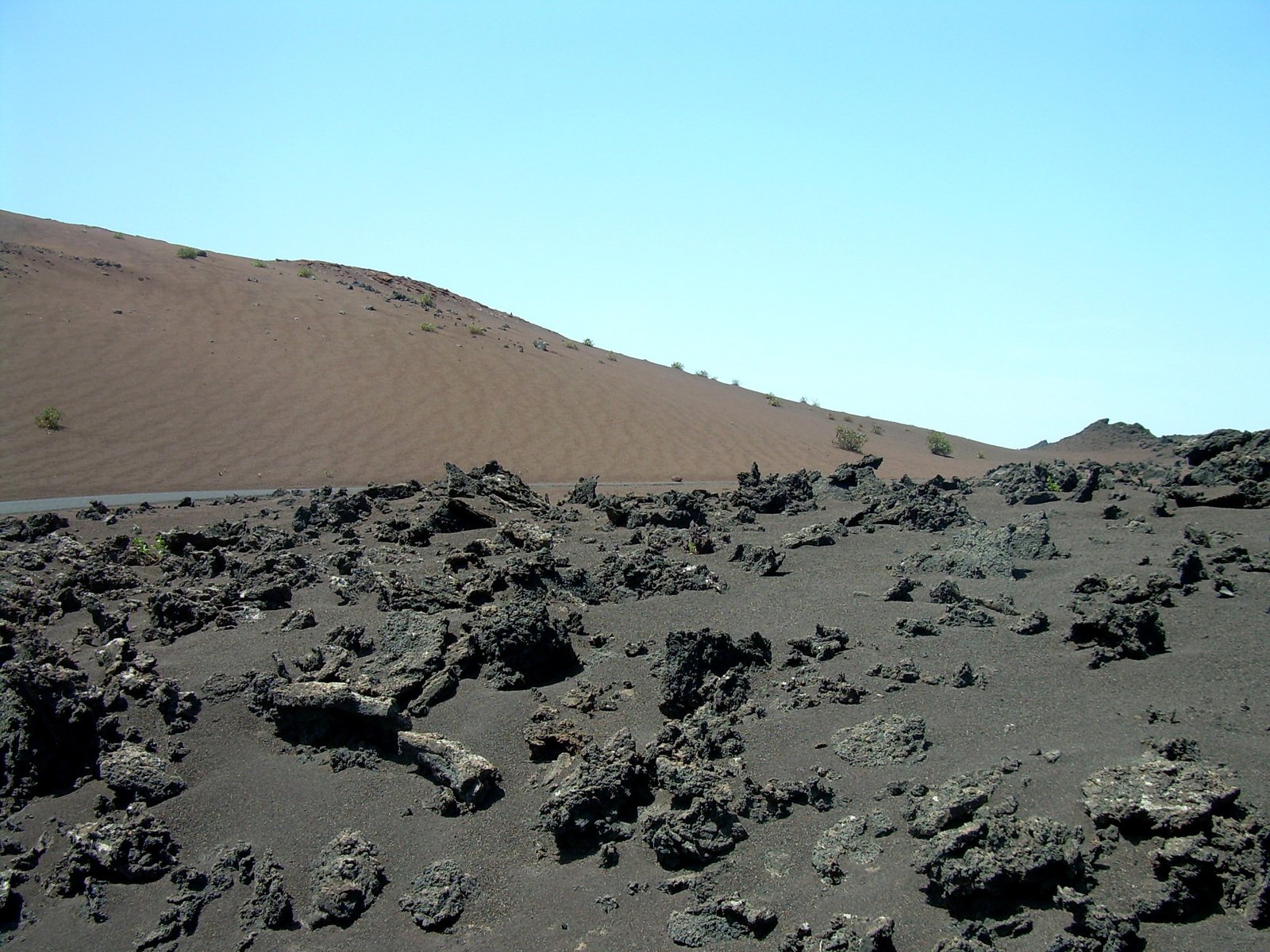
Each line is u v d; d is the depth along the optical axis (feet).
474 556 68.39
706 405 238.48
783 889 32.86
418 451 153.69
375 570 63.52
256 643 52.39
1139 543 70.90
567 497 114.93
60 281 179.01
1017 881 30.55
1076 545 71.61
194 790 40.24
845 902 31.86
